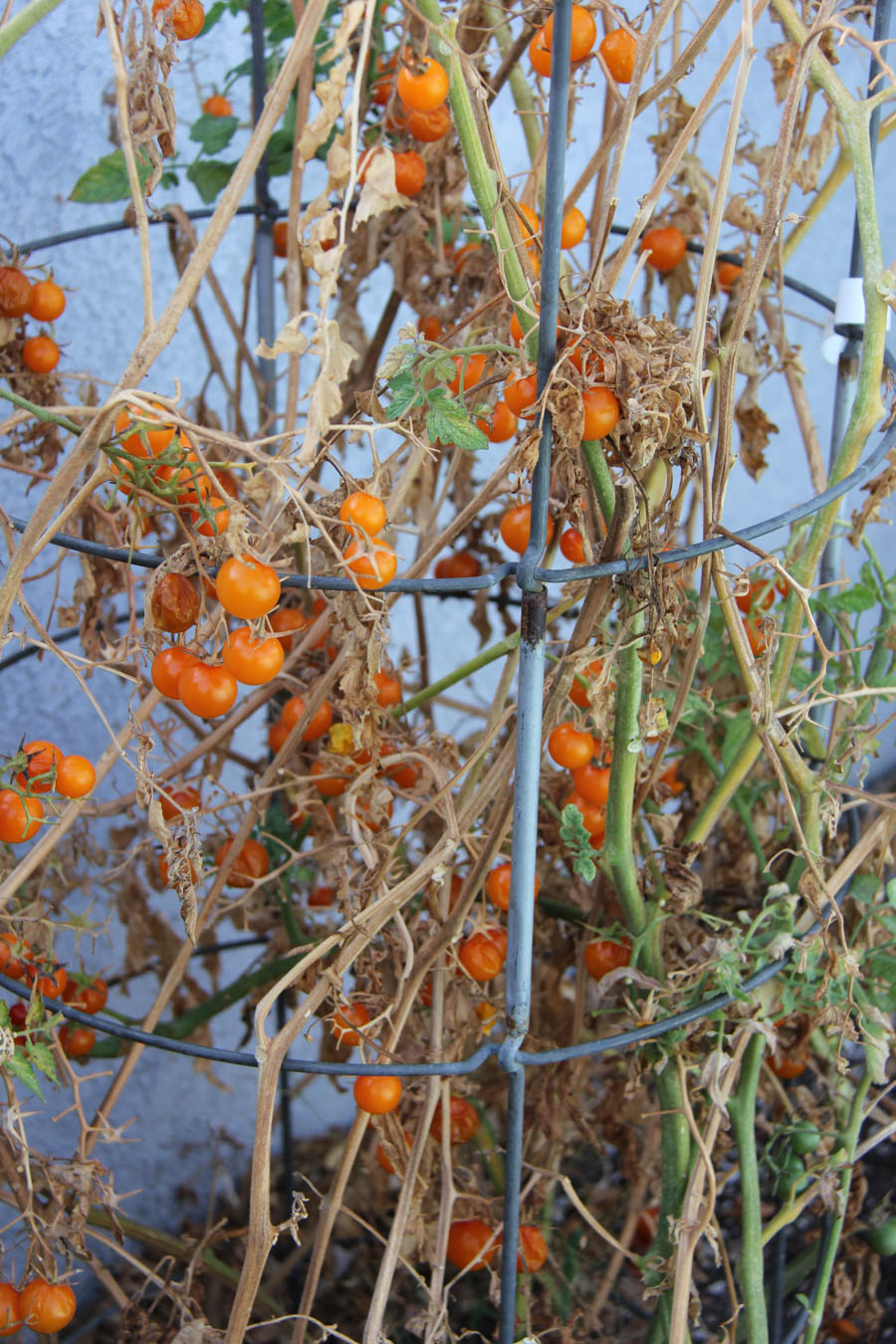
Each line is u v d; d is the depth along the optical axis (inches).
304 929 50.4
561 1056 35.1
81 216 61.3
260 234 46.2
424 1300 49.3
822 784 38.1
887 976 40.8
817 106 71.1
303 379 48.1
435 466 49.5
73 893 61.6
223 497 30.2
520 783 33.6
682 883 38.2
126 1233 44.8
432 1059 37.8
